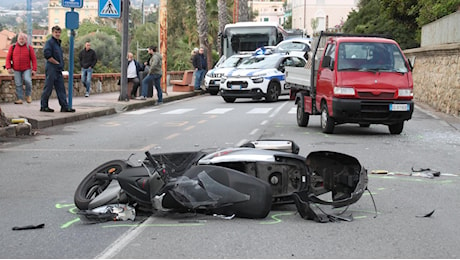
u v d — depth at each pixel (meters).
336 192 8.41
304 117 18.64
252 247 6.78
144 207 8.18
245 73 29.91
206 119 21.31
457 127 19.02
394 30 51.62
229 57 38.97
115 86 36.88
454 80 23.53
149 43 82.56
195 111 24.97
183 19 84.56
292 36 52.97
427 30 34.31
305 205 7.85
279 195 8.19
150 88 30.44
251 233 7.32
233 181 7.83
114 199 8.06
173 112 24.52
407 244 6.94
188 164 8.47
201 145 14.73
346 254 6.56
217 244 6.88
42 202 9.07
